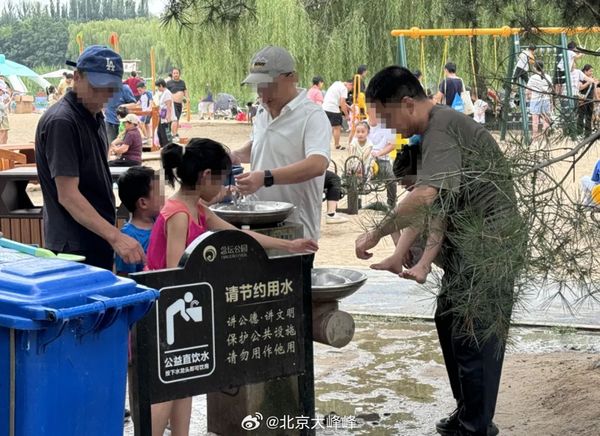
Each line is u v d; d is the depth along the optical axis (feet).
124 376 11.94
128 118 46.80
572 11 17.51
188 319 13.42
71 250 16.66
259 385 16.12
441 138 13.96
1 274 11.21
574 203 11.89
